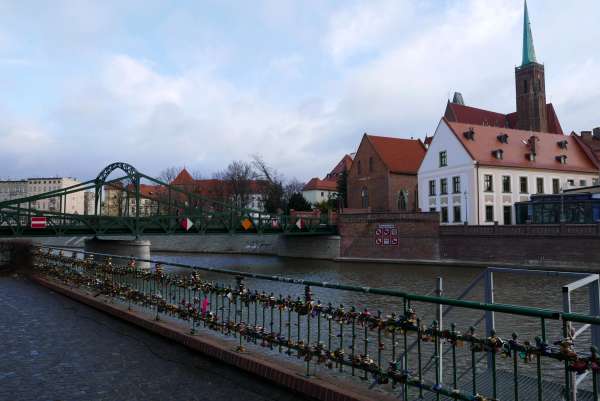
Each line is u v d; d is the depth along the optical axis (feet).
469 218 159.02
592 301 17.21
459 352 36.76
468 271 124.26
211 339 27.14
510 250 129.39
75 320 35.42
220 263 161.17
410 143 225.76
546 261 122.11
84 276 49.21
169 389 20.38
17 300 45.50
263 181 273.13
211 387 20.68
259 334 23.79
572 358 12.86
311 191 380.17
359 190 221.05
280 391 20.26
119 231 138.41
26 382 21.26
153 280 35.96
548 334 44.29
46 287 55.57
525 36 272.31
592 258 114.21
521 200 165.68
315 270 134.41
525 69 269.03
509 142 173.78
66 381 21.40
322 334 39.73
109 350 26.76
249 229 164.96
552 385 19.25
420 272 124.16
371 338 39.19
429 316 53.47
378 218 158.71
